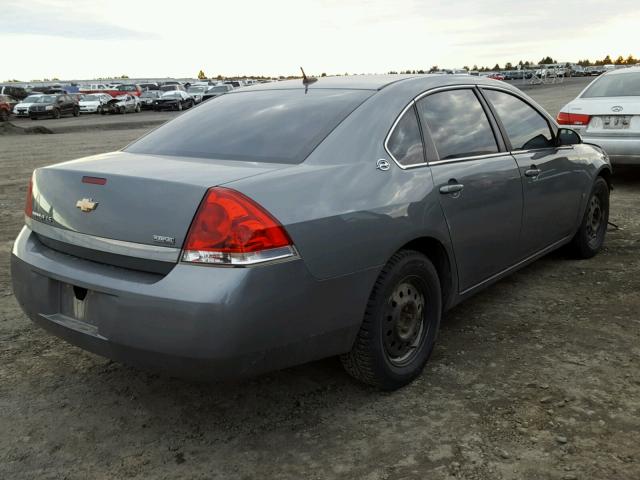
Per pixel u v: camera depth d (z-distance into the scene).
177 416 3.06
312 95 3.51
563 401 3.08
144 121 32.03
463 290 3.71
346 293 2.82
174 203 2.56
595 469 2.56
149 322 2.52
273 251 2.53
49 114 36.56
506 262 4.11
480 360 3.57
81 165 3.02
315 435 2.87
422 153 3.38
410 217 3.11
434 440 2.79
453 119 3.70
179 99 43.03
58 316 2.96
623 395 3.14
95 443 2.84
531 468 2.58
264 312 2.51
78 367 3.58
